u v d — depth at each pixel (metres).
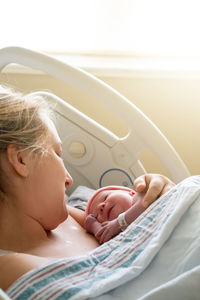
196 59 1.94
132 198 1.07
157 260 0.74
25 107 0.86
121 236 0.83
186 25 1.90
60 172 0.87
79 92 1.90
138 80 1.88
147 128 1.17
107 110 1.91
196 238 0.73
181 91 1.89
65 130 1.26
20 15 1.89
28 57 1.21
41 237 0.86
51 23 1.90
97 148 1.26
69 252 0.87
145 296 0.63
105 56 1.95
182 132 1.93
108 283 0.68
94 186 1.30
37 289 0.67
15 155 0.81
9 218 0.83
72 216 1.10
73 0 1.87
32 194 0.84
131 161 1.25
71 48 1.93
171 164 1.18
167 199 0.86
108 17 1.89
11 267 0.72
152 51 1.94
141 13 1.89
